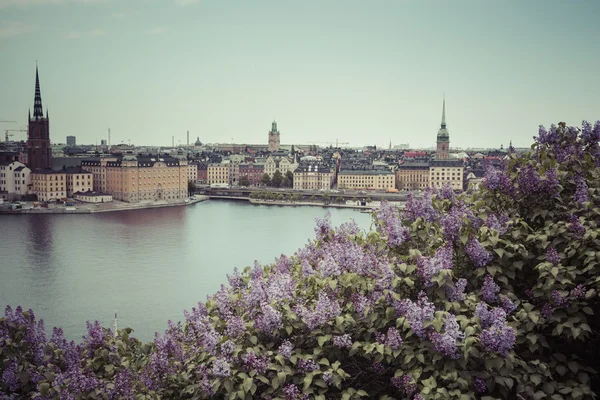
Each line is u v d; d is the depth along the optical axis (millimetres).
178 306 93438
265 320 15828
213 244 156125
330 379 15008
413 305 14469
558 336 16188
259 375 14938
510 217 17875
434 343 14141
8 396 16000
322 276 17453
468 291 16656
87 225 193875
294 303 17109
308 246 21609
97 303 94312
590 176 18500
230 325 16047
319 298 15875
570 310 14930
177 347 17547
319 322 15664
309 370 15203
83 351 17875
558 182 17672
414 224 17438
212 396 15500
